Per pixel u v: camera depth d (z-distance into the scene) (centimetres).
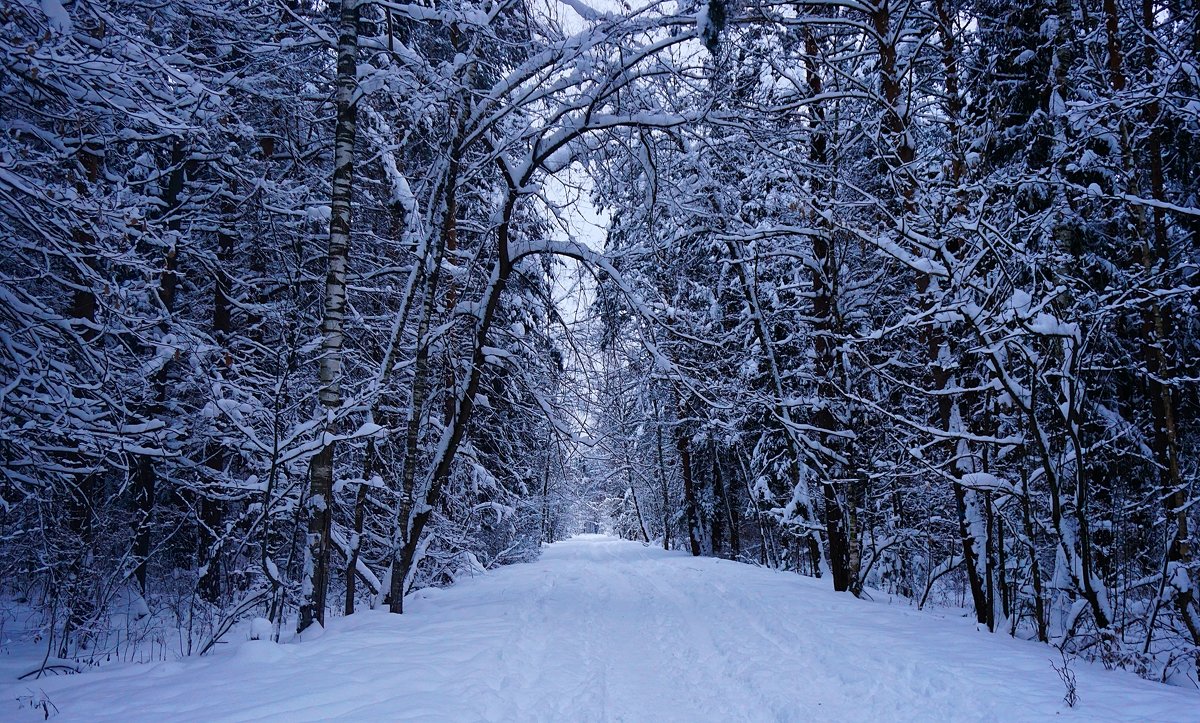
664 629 861
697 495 2903
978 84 1091
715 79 927
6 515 767
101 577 845
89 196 637
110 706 457
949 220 862
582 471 1502
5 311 632
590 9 888
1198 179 1084
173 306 1230
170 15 886
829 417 1311
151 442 771
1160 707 461
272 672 545
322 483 812
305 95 1027
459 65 857
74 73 604
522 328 1298
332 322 831
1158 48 858
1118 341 986
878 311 1406
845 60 1257
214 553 890
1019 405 767
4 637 842
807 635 755
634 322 1114
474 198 1257
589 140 1005
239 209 1099
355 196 1215
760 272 1536
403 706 446
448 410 1374
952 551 1258
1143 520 985
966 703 482
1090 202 962
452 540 1489
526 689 539
